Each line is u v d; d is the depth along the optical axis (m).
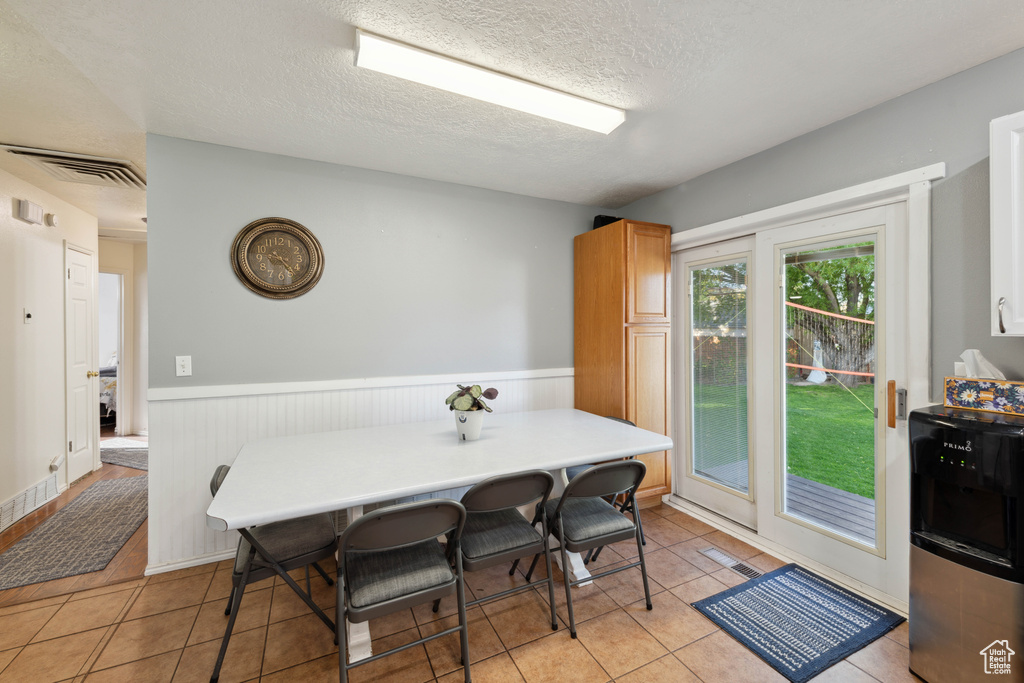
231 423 2.48
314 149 2.50
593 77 1.82
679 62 1.72
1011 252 1.51
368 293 2.81
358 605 1.42
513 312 3.32
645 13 1.45
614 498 2.31
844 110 2.09
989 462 1.38
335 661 1.69
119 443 4.98
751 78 1.83
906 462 1.98
